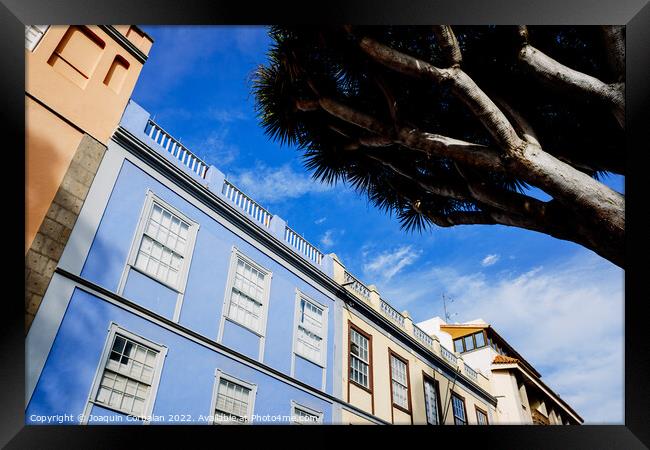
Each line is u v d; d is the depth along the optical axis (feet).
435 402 54.08
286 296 39.04
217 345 30.89
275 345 36.01
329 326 42.78
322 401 38.37
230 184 37.06
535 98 15.53
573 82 12.85
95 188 26.32
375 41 14.97
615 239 11.31
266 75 20.52
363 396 43.42
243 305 34.65
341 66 17.39
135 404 24.93
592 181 11.93
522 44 13.94
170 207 30.96
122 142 28.71
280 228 41.09
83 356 22.97
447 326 80.74
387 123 16.39
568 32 14.70
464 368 65.21
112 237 26.48
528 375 74.59
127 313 25.94
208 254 32.81
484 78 15.69
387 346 50.19
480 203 16.60
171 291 29.22
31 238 22.52
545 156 12.82
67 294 23.24
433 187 17.69
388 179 20.31
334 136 20.07
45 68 25.59
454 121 17.54
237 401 31.14
